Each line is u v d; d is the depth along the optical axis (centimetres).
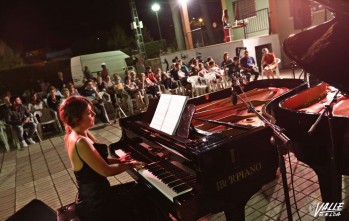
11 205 432
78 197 245
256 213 302
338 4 163
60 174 520
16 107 756
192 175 222
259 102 418
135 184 274
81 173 229
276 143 193
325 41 184
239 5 1370
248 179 226
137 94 923
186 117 254
